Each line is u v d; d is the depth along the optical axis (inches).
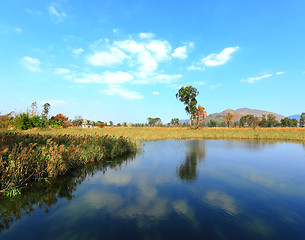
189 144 678.5
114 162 376.5
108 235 132.9
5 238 128.0
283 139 899.4
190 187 235.3
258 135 987.3
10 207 176.7
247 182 256.5
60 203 186.5
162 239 128.4
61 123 1549.0
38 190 220.2
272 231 140.3
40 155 274.2
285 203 191.6
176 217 160.2
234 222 153.3
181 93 2311.8
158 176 282.0
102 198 199.2
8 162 223.8
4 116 818.8
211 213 168.1
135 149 532.7
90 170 314.5
